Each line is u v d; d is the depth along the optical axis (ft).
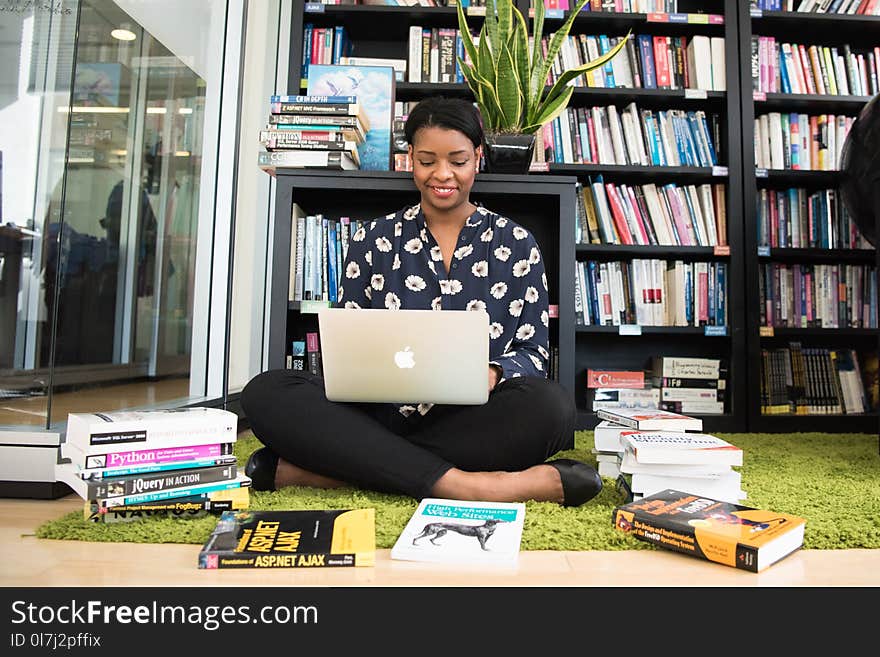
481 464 4.16
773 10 8.83
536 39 6.77
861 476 5.11
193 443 3.71
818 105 8.84
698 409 8.48
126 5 6.03
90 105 5.48
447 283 4.80
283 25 10.01
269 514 3.44
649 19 8.68
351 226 6.40
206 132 7.84
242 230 8.41
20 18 4.85
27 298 4.60
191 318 7.70
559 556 3.13
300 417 4.00
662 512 3.41
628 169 8.61
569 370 5.95
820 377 8.61
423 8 8.66
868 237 6.75
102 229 5.86
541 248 6.75
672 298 8.61
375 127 6.58
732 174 8.56
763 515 3.37
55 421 4.64
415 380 3.68
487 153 6.22
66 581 2.71
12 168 4.72
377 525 3.42
